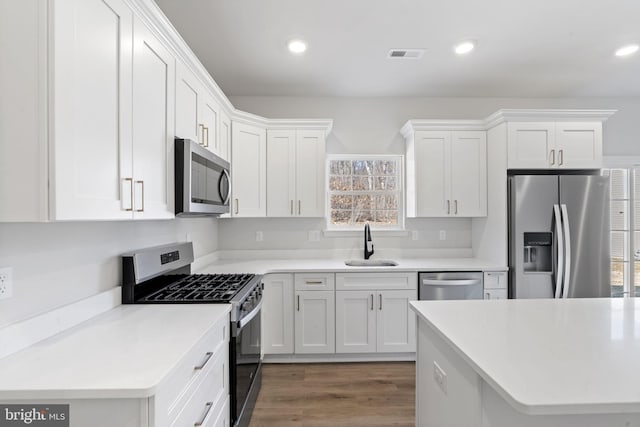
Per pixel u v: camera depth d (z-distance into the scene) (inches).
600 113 116.5
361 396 96.1
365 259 138.0
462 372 46.5
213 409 58.1
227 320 68.6
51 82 36.5
